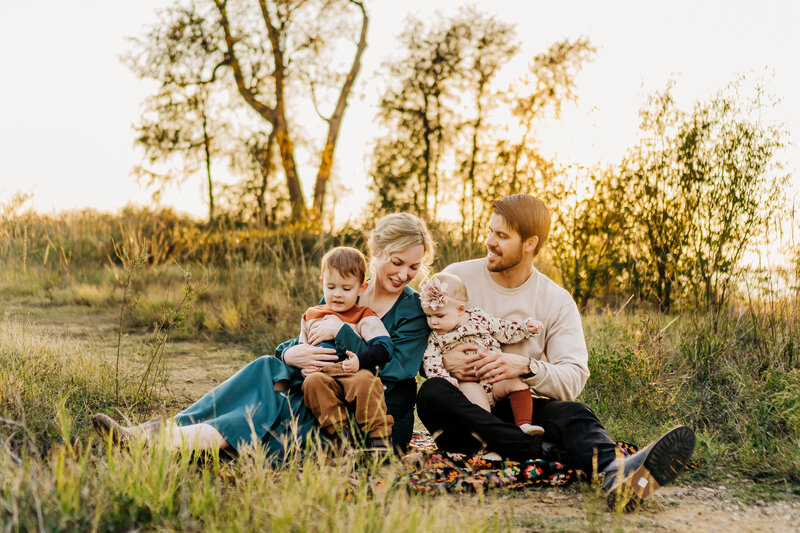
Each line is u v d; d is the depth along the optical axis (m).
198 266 11.16
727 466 3.79
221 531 2.49
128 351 6.69
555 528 2.89
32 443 3.26
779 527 2.99
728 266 6.93
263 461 2.99
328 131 25.25
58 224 14.28
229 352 7.24
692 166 7.53
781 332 5.30
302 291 9.49
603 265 8.75
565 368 3.65
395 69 24.89
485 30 23.97
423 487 3.14
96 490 2.66
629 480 3.05
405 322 3.76
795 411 4.15
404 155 24.70
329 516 2.52
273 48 25.19
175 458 3.01
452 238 9.54
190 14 25.02
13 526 2.38
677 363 5.34
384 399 3.53
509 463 3.45
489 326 3.76
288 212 24.39
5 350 4.79
